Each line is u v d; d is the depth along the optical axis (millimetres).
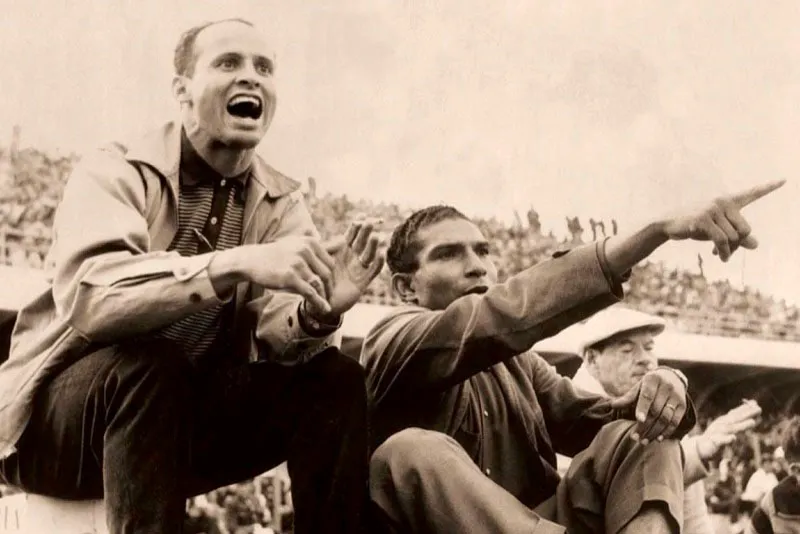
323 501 5918
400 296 7156
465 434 6879
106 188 6203
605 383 7375
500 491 6844
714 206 7324
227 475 6031
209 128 6441
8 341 6391
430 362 6906
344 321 6961
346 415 6000
